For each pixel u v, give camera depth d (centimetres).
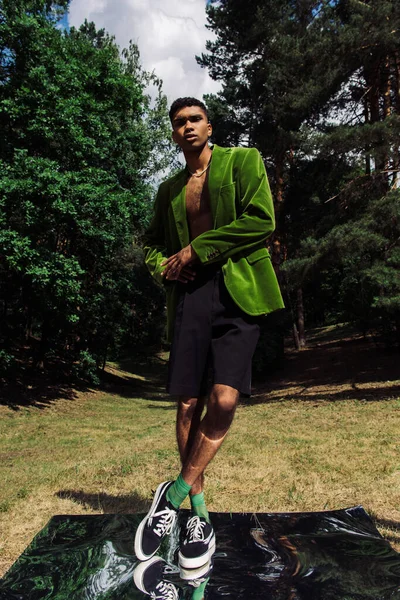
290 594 192
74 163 1499
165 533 200
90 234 1473
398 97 1473
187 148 221
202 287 215
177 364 217
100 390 2120
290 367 2366
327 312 4034
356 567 216
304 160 1989
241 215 211
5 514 388
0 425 1298
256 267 211
